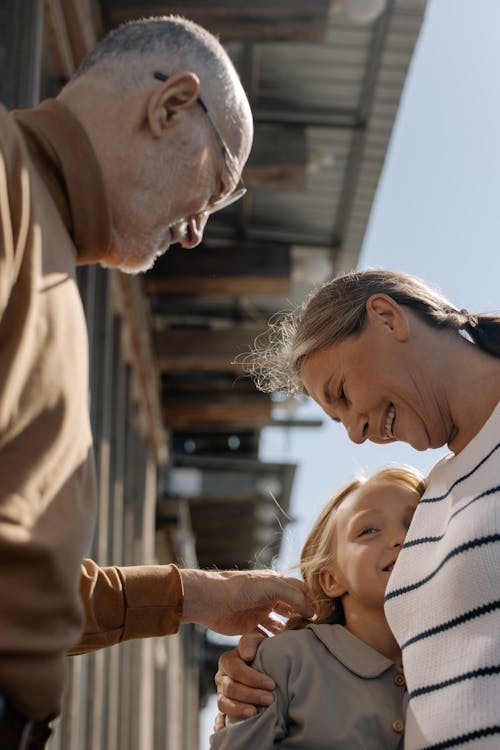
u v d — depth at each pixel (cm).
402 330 191
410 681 179
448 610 175
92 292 604
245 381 1088
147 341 902
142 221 174
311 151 812
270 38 666
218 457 1268
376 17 681
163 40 176
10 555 139
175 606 220
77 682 563
